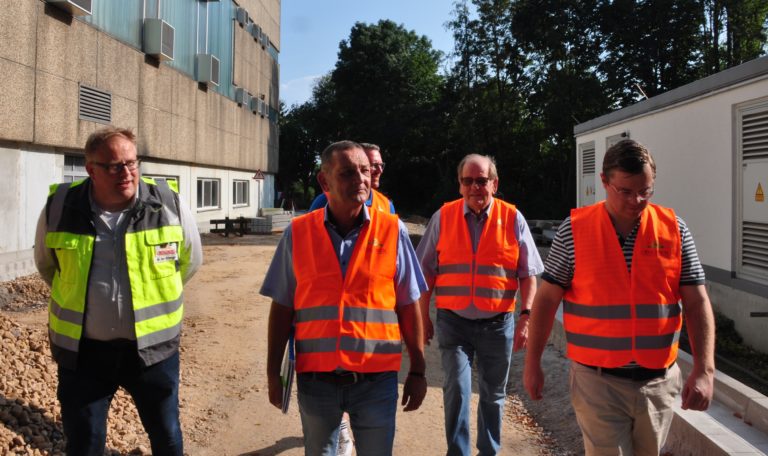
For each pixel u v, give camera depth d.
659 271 2.66
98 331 2.88
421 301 4.22
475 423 4.95
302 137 60.81
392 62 48.12
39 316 7.97
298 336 2.82
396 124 47.03
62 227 2.89
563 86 34.59
